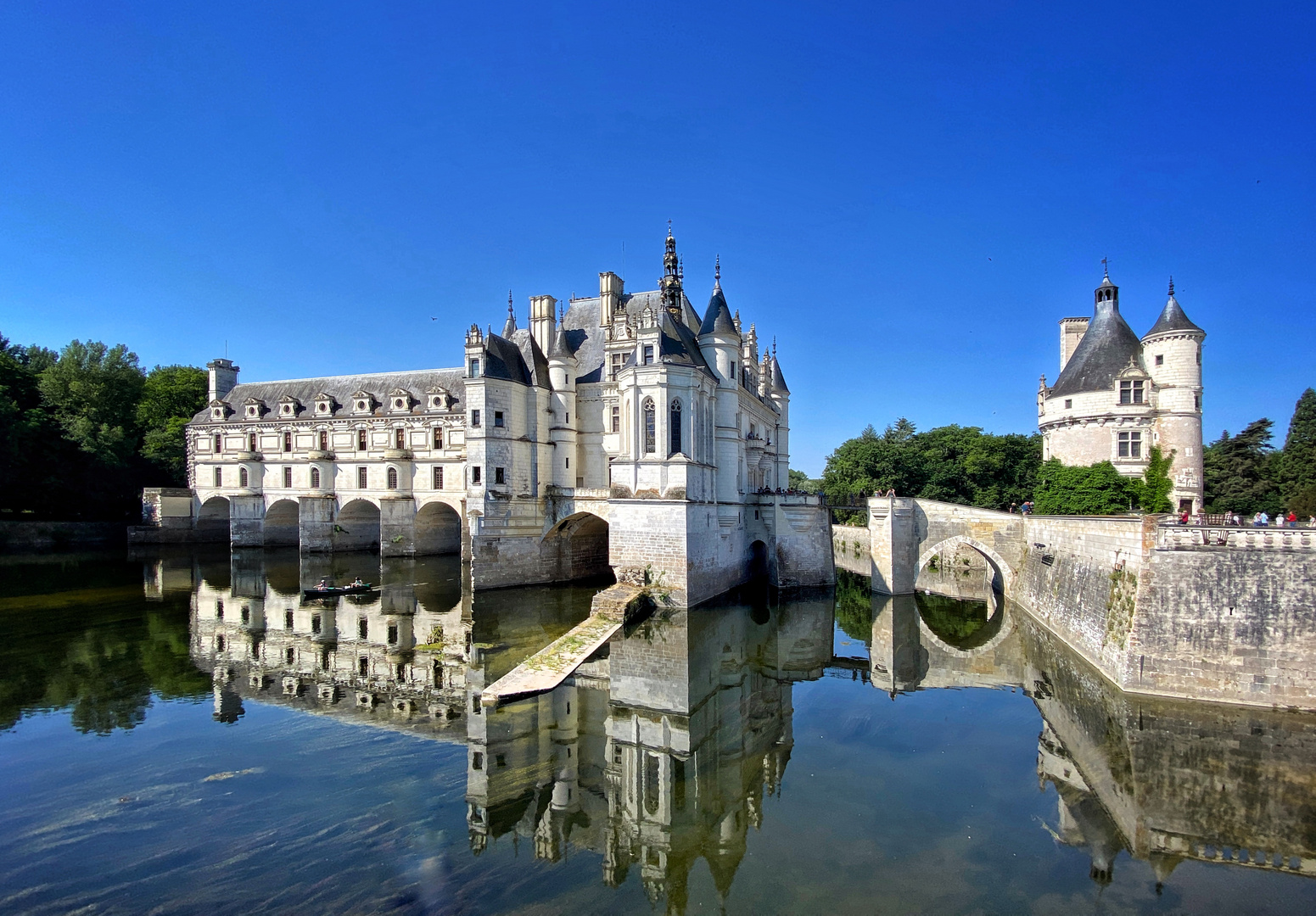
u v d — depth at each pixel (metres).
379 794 18.73
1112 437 44.41
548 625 39.88
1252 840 16.41
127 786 18.88
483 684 29.06
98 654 33.41
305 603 46.47
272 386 85.44
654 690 28.44
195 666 31.52
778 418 75.12
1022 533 45.19
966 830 17.08
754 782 20.23
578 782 20.11
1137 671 24.58
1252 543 23.58
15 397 79.81
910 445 78.62
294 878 14.47
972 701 28.48
